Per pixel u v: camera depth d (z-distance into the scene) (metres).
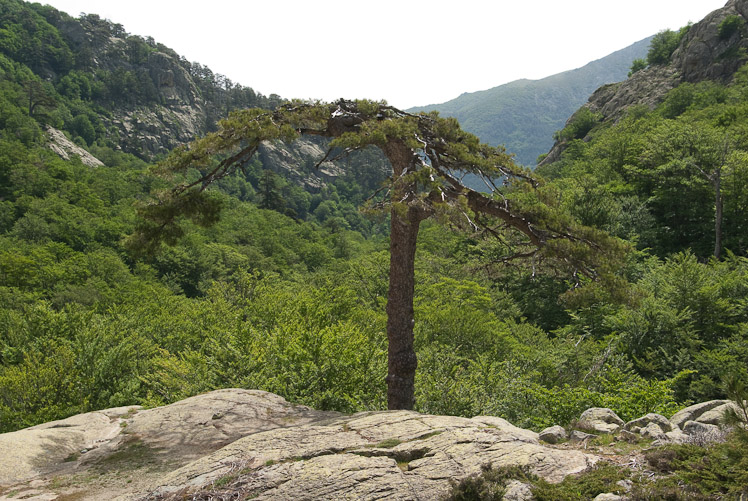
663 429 6.32
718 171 34.72
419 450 5.65
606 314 23.69
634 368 20.88
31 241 69.25
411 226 9.60
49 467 7.09
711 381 17.98
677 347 20.94
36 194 93.06
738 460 4.48
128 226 85.06
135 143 191.00
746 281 23.83
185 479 5.50
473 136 10.05
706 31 83.81
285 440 6.25
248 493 4.97
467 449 5.50
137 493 5.51
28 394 16.69
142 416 8.95
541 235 9.41
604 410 7.29
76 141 168.12
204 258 74.50
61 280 52.72
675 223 39.19
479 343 22.36
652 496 4.23
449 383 12.69
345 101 10.12
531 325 27.44
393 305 9.76
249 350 14.09
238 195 178.75
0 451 7.13
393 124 8.84
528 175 9.80
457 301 27.81
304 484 4.98
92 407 17.83
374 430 6.45
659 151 40.62
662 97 84.38
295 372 12.51
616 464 5.04
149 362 20.64
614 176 48.09
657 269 26.88
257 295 29.61
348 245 115.56
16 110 135.62
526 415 12.04
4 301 41.25
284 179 198.75
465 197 8.30
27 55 196.50
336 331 14.83
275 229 112.88
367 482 4.94
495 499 4.46
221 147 9.04
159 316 29.67
